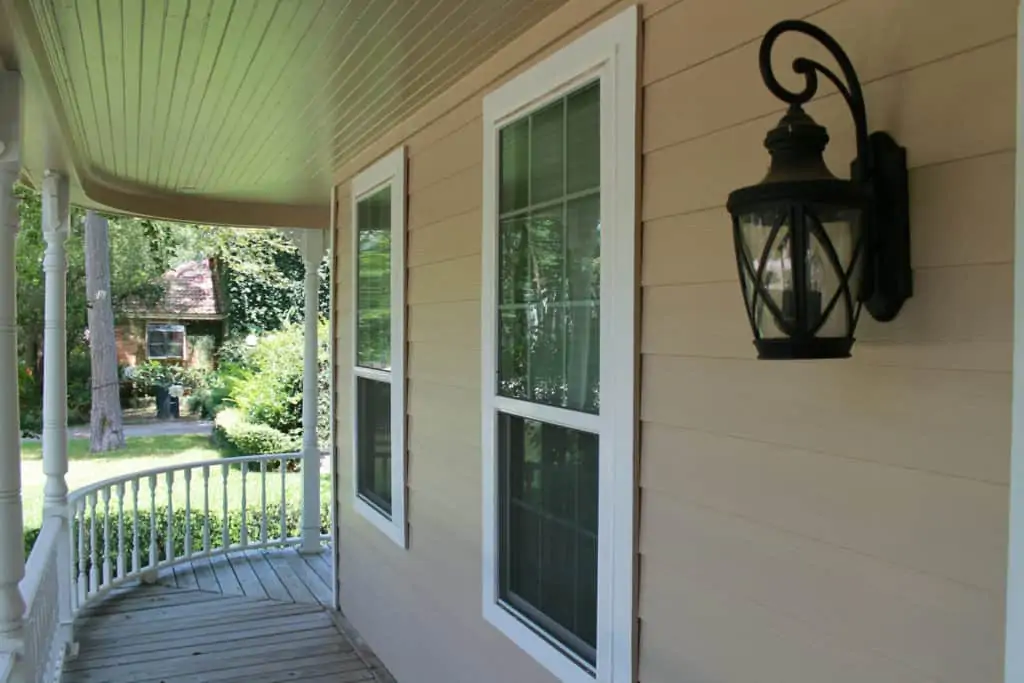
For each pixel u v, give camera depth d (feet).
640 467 6.18
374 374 13.29
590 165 7.03
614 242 6.44
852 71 4.03
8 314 8.12
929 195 3.94
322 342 40.65
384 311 13.00
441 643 10.50
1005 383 3.64
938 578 3.95
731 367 5.30
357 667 12.97
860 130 4.03
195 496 26.48
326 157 13.75
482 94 9.06
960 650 3.84
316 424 20.03
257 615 15.47
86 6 7.17
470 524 9.57
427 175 10.77
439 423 10.52
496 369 8.77
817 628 4.64
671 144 5.85
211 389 55.88
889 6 4.17
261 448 38.78
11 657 8.09
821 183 3.72
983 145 3.72
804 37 4.70
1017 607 3.54
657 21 6.02
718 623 5.41
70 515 13.91
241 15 7.45
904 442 4.10
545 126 7.78
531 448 8.18
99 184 15.44
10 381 8.18
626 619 6.28
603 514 6.63
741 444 5.22
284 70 9.09
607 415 6.58
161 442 47.34
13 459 8.18
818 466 4.64
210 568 18.57
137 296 55.88
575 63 7.06
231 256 54.70
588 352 7.08
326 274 52.11
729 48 5.31
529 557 8.23
